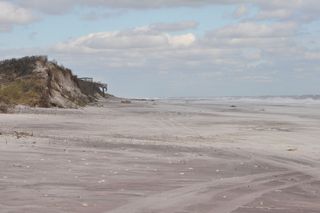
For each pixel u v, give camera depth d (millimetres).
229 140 29047
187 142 27031
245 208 10844
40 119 41094
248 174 16250
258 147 25125
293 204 11547
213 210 10539
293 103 128625
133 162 17797
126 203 10836
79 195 11461
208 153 21562
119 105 90312
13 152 18656
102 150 21000
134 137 29562
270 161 19672
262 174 16344
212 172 16344
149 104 105188
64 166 15969
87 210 9977
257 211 10586
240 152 22312
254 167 17922
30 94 59375
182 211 10359
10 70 68375
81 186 12680
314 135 33188
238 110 77562
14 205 10109
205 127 39344
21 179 13312
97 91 135125
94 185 12914
